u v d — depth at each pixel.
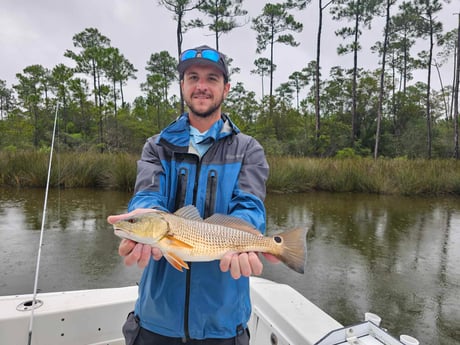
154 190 2.01
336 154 27.00
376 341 2.03
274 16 32.75
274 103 33.72
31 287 4.79
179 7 23.72
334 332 2.00
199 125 2.13
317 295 4.95
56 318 2.39
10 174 12.87
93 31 31.16
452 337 3.97
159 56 34.09
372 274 5.71
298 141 27.58
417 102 37.72
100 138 26.67
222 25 25.50
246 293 2.04
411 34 31.31
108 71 29.88
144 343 1.94
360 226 8.77
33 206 9.65
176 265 1.73
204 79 2.06
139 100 41.94
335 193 13.98
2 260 5.69
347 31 28.44
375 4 26.98
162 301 1.89
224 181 2.02
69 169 12.98
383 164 16.00
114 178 12.56
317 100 26.73
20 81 35.19
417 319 4.36
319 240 7.52
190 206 1.86
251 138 2.18
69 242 6.68
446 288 5.23
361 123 36.16
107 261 5.80
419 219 9.68
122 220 1.67
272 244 1.80
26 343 2.31
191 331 1.88
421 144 32.47
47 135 31.00
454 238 7.80
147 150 2.19
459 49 27.22
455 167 16.58
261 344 2.69
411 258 6.48
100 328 2.54
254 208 1.96
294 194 13.46
